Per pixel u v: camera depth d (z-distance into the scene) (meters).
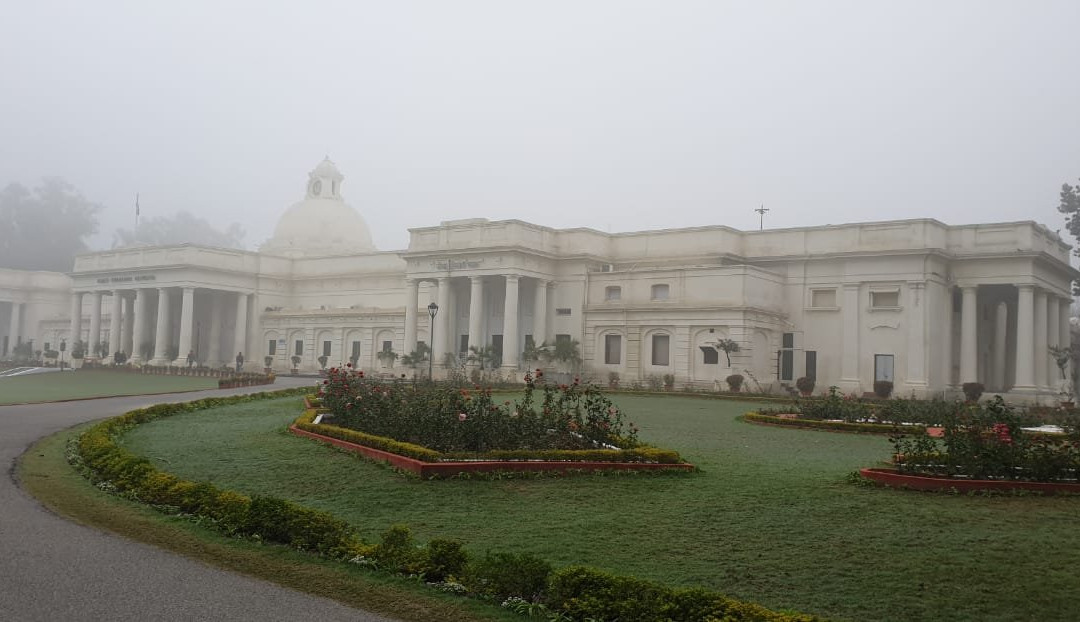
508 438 19.20
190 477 16.52
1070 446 17.86
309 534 11.20
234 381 51.50
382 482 16.19
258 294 89.94
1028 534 12.64
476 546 11.63
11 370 80.12
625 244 68.19
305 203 107.06
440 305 68.69
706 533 12.48
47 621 8.20
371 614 8.76
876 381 55.22
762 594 9.73
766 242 62.88
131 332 99.50
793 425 30.84
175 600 8.95
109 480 15.45
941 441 25.78
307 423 24.08
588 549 11.53
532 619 8.67
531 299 69.12
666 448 22.44
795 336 60.69
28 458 18.61
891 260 56.53
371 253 87.81
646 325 61.34
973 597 9.73
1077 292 69.19
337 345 83.25
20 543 10.98
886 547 11.79
